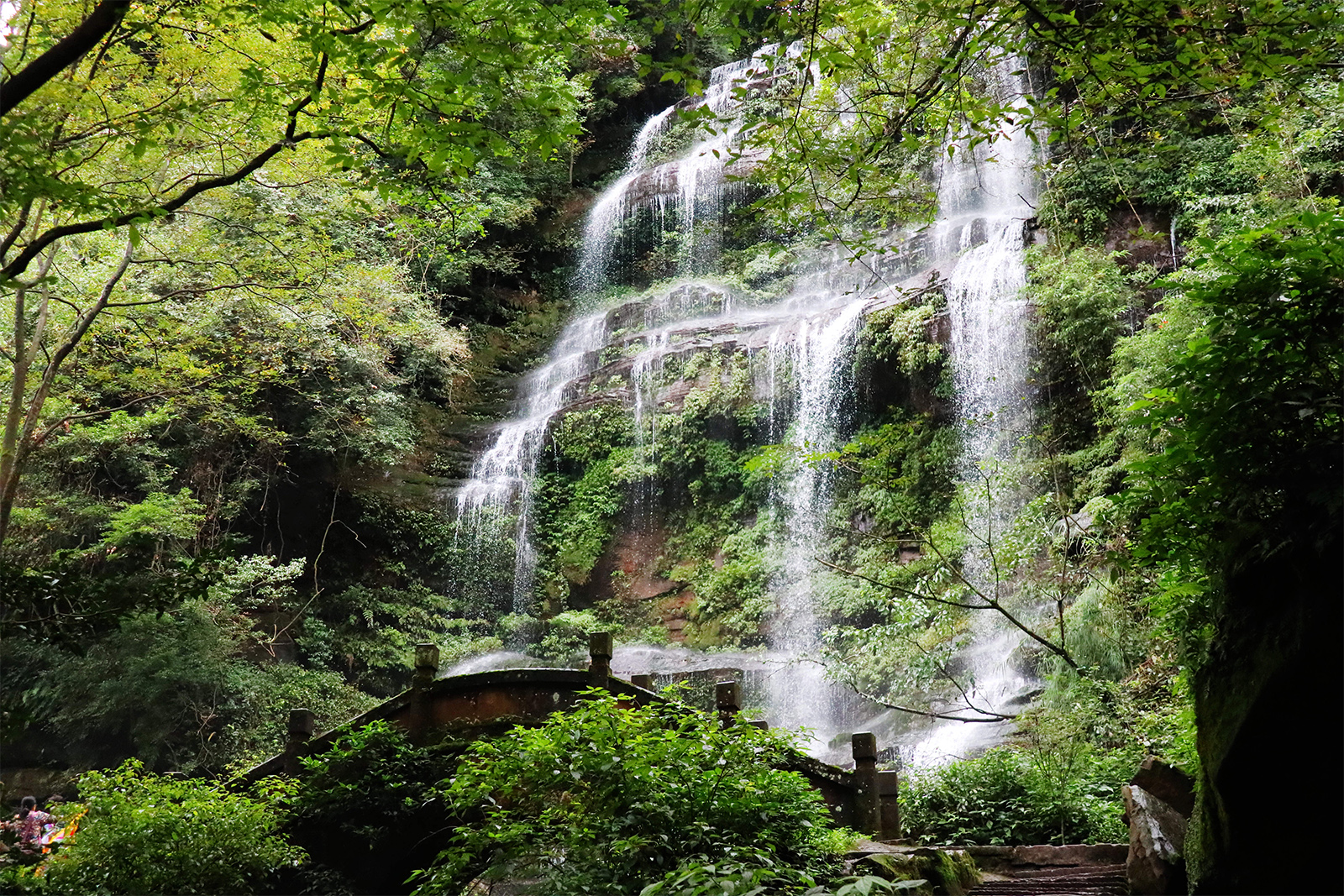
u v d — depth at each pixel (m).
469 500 25.78
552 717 7.54
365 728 10.16
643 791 6.88
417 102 6.72
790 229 7.85
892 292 23.91
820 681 19.86
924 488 21.48
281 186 12.45
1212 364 4.85
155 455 20.58
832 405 23.58
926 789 11.41
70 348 12.58
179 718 18.08
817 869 7.35
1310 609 4.34
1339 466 4.36
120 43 9.40
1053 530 15.86
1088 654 12.41
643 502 25.94
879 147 7.36
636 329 29.55
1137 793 7.42
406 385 27.59
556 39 6.61
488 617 25.09
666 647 23.53
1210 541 5.14
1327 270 4.57
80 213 6.76
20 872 8.15
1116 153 9.48
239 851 8.96
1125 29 6.21
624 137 36.12
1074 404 19.52
